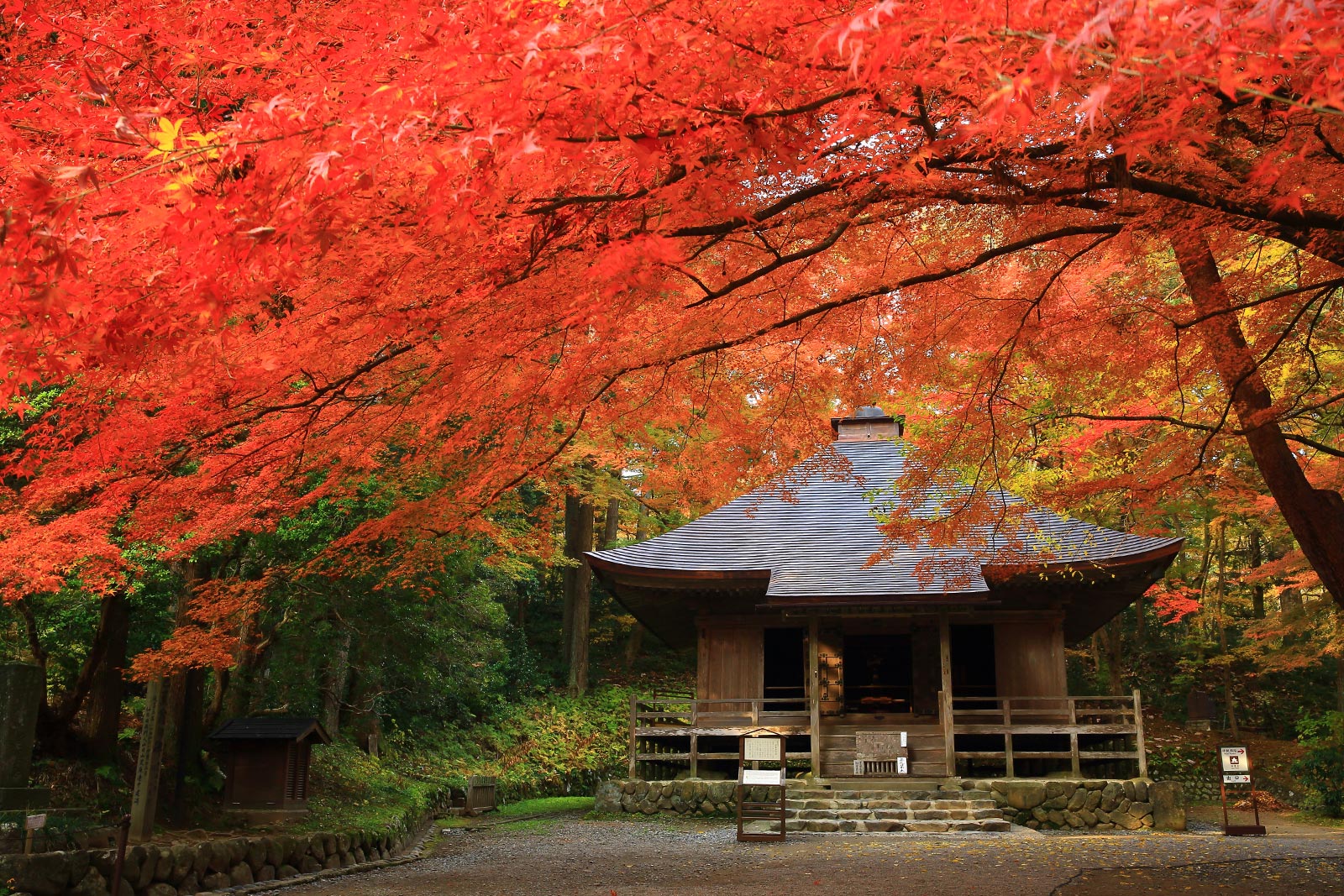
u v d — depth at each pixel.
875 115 3.43
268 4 3.56
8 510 5.51
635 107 2.90
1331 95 1.77
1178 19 1.70
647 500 22.91
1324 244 4.89
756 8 2.66
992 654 16.55
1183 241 5.11
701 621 16.30
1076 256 5.63
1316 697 24.73
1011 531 8.78
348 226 3.05
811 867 9.33
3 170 3.19
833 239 4.46
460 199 2.80
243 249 2.58
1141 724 13.86
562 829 13.59
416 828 14.17
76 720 10.73
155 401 4.75
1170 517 21.56
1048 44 1.84
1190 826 13.69
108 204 2.76
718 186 3.36
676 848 11.12
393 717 20.34
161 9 3.53
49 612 10.23
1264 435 7.20
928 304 6.27
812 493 18.38
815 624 15.05
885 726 15.64
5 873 6.39
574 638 27.67
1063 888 7.69
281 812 10.43
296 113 2.53
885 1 2.00
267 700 14.79
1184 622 27.31
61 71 3.53
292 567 9.42
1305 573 16.11
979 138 3.59
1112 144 3.57
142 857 7.47
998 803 13.41
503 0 2.44
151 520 5.54
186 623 9.83
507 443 6.12
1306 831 12.87
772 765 14.62
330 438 5.52
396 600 12.33
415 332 4.20
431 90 2.49
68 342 2.97
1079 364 6.84
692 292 5.36
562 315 4.27
